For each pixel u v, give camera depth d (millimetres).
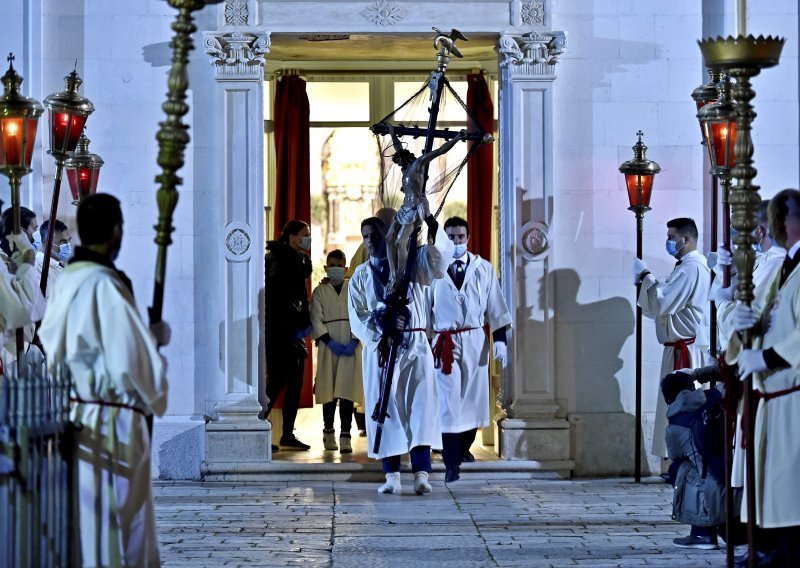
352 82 12938
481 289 10352
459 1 10562
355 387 11164
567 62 10656
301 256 11422
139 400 5582
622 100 10664
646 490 9898
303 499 9492
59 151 8289
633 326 10648
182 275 10555
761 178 10672
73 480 5484
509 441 10461
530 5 10570
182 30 5289
